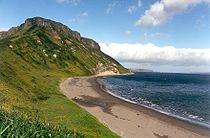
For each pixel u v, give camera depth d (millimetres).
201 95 124438
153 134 49812
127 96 107812
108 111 67938
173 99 105125
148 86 175875
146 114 68000
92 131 43188
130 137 46188
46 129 15703
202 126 57812
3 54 143375
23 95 61688
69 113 52781
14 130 12555
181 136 49938
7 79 72438
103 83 177750
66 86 118438
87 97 92000
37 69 170250
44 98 67438
